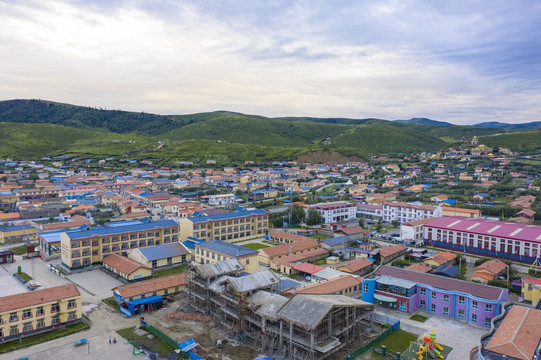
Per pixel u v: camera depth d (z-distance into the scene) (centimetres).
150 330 8675
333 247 15438
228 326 8800
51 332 8638
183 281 11162
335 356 7681
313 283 10688
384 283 10356
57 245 14350
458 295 9569
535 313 7700
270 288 9381
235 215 17862
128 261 12544
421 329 9006
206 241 15212
